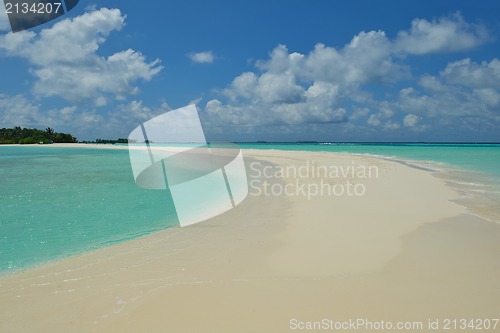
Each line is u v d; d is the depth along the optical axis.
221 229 7.07
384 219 7.52
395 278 4.46
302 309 3.72
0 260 5.41
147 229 7.29
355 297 3.96
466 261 5.04
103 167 25.14
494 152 42.91
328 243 5.94
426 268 4.79
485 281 4.36
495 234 6.39
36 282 4.52
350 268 4.82
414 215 7.89
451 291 4.09
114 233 7.00
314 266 4.91
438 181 13.70
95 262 5.26
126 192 12.56
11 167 25.08
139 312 3.70
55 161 32.47
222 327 3.39
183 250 5.76
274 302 3.88
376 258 5.18
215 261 5.20
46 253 5.75
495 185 12.68
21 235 6.91
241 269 4.86
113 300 3.98
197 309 3.75
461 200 9.70
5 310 3.77
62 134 120.38
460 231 6.59
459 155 35.22
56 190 13.26
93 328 3.41
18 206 10.07
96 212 9.15
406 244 5.82
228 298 3.99
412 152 43.31
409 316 3.55
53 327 3.43
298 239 6.19
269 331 3.31
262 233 6.66
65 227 7.56
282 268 4.86
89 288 4.31
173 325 3.44
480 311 3.63
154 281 4.50
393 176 15.30
